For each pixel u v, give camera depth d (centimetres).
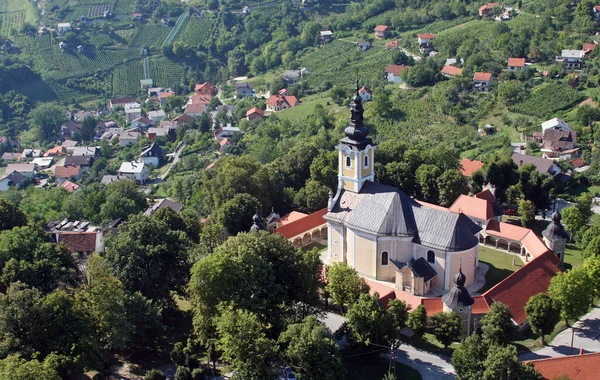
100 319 10625
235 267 11025
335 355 9800
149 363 11231
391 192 13600
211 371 10869
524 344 11550
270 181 17862
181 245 13100
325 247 15775
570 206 17725
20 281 11350
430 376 10662
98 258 11488
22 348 9900
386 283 13462
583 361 9325
